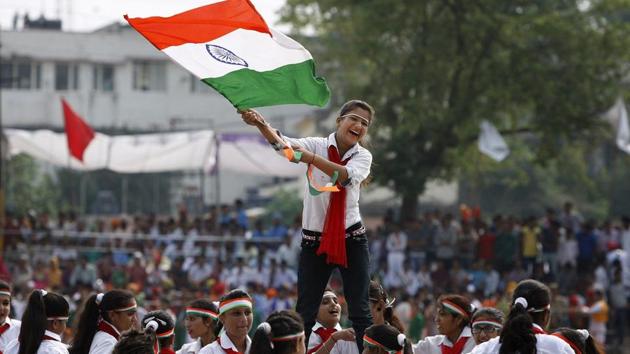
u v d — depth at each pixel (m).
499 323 15.00
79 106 83.88
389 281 42.84
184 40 13.30
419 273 42.78
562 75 49.97
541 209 76.19
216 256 44.69
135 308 14.62
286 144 12.96
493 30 49.12
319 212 13.73
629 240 43.66
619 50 49.53
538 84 48.97
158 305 36.88
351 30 52.22
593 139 51.50
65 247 46.06
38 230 48.38
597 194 75.12
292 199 75.38
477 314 15.18
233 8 13.52
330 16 52.88
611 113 49.53
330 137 13.63
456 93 50.41
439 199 73.31
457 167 54.19
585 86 49.56
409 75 49.16
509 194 76.44
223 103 86.25
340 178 13.21
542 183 76.75
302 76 13.34
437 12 49.81
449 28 49.69
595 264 43.31
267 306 37.81
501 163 57.53
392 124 50.81
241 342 14.62
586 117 50.31
